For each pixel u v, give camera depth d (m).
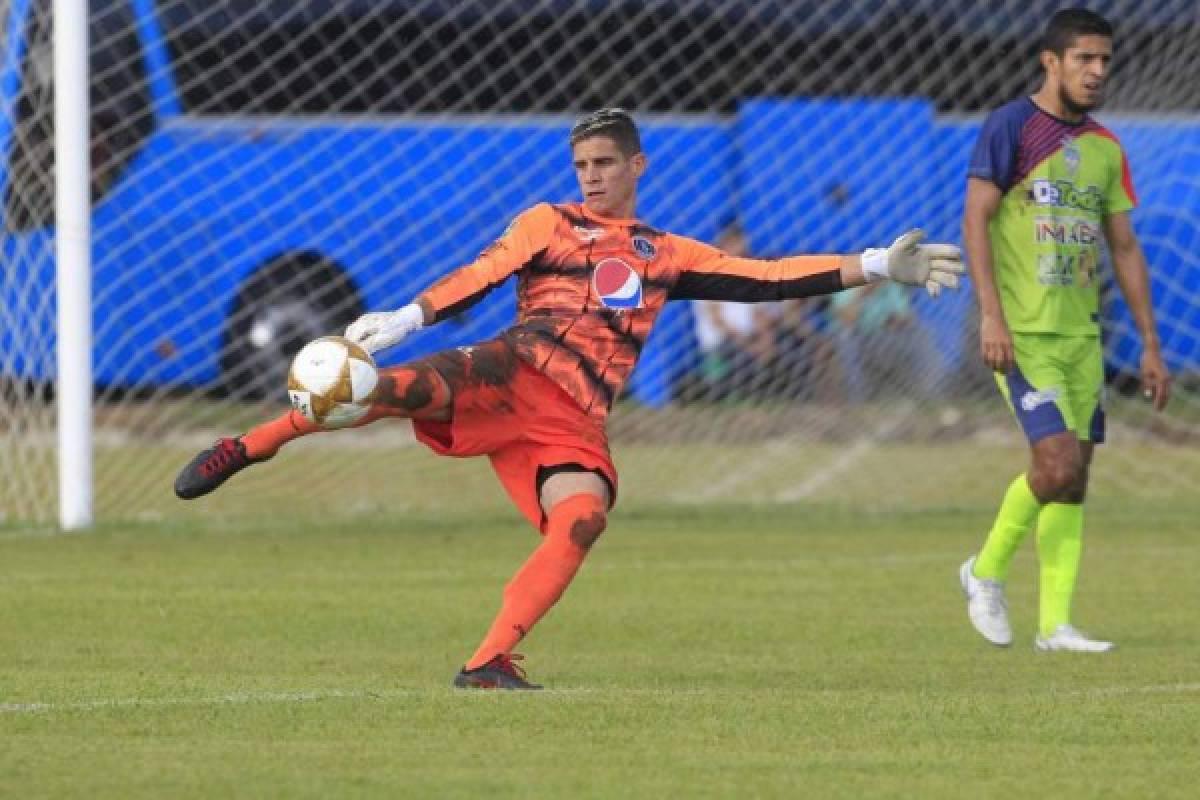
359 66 56.72
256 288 56.72
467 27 57.47
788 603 31.62
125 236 54.72
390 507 47.16
